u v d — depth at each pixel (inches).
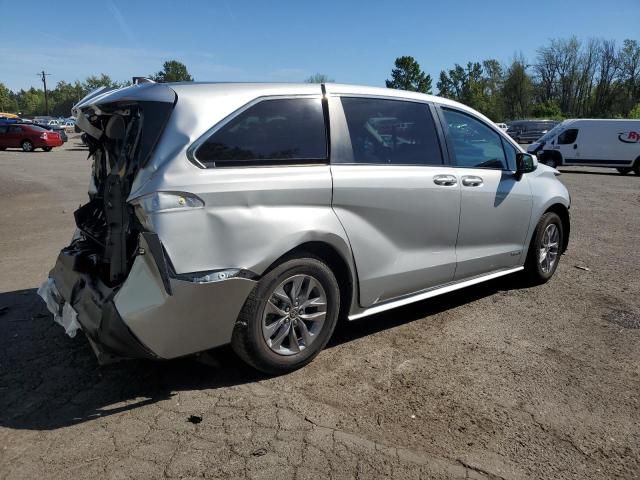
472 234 182.7
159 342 118.6
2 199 472.4
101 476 100.0
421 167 165.5
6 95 3924.7
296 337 139.3
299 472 102.4
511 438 115.4
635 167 861.2
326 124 145.1
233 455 106.8
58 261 156.5
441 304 199.0
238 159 127.4
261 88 136.6
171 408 123.5
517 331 173.5
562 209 228.8
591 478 104.0
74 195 502.6
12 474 100.1
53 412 121.5
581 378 142.6
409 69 3314.5
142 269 116.6
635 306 199.5
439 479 102.1
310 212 136.6
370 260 151.3
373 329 172.7
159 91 126.3
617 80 3208.7
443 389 134.8
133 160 121.9
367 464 105.4
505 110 3612.2
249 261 124.6
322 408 124.6
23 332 166.4
